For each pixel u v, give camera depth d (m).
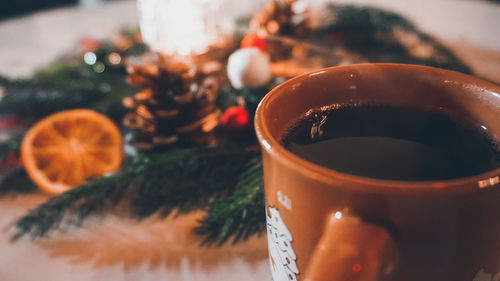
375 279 0.17
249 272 0.30
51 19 0.59
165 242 0.32
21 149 0.36
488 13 0.53
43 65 0.48
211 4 0.45
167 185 0.35
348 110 0.28
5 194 0.36
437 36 0.48
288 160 0.20
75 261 0.31
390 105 0.28
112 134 0.38
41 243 0.33
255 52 0.38
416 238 0.19
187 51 0.43
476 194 0.18
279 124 0.26
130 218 0.34
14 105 0.40
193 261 0.31
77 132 0.38
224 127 0.36
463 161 0.25
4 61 0.49
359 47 0.45
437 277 0.21
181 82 0.36
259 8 0.53
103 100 0.41
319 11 0.51
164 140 0.36
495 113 0.26
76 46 0.52
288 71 0.41
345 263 0.17
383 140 0.26
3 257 0.32
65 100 0.41
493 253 0.21
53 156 0.37
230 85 0.42
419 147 0.26
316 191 0.20
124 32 0.50
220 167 0.34
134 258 0.31
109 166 0.37
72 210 0.34
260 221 0.32
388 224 0.19
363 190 0.18
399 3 0.56
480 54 0.45
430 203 0.18
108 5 0.62
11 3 0.91
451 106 0.27
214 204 0.32
